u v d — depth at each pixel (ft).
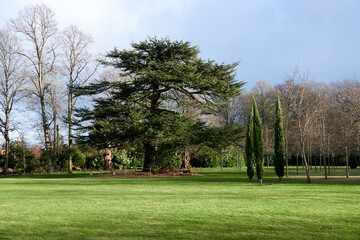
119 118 88.43
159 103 95.71
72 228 22.80
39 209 30.66
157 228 22.72
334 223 24.14
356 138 78.18
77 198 39.09
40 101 115.24
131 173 91.71
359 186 53.98
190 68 81.25
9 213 28.55
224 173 99.96
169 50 86.07
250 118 66.85
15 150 118.42
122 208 31.07
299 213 28.07
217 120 128.77
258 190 47.93
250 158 66.54
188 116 86.94
